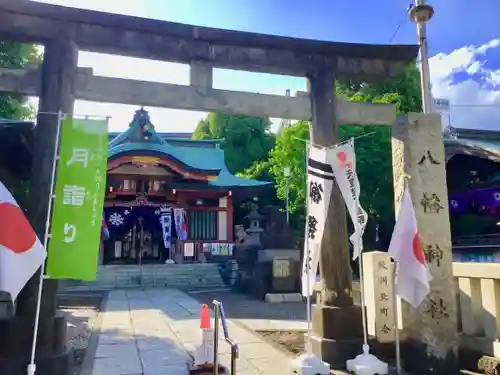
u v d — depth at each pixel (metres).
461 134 24.67
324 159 7.28
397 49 8.16
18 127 7.12
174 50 7.18
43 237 6.04
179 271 25.22
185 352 8.11
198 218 30.72
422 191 7.51
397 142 7.92
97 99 6.79
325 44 7.84
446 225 7.49
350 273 7.71
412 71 19.09
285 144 22.39
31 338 5.88
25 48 12.83
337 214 7.73
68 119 6.01
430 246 7.34
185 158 32.94
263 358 7.63
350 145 7.31
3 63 12.38
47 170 6.24
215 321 5.67
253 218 20.89
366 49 8.03
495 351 6.52
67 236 5.70
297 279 17.61
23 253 4.79
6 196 4.86
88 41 6.75
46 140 6.31
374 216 19.02
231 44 7.43
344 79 8.43
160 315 12.70
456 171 19.58
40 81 6.53
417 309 7.22
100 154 5.98
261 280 17.77
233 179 31.55
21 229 4.82
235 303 16.25
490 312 6.70
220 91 7.39
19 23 6.43
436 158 7.67
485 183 18.66
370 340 7.61
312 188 7.36
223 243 30.31
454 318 7.20
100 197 5.88
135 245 33.25
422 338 7.09
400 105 18.23
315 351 7.42
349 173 7.21
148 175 29.91
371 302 7.96
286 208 22.08
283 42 7.62
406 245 6.70
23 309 5.96
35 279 6.03
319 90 7.91
